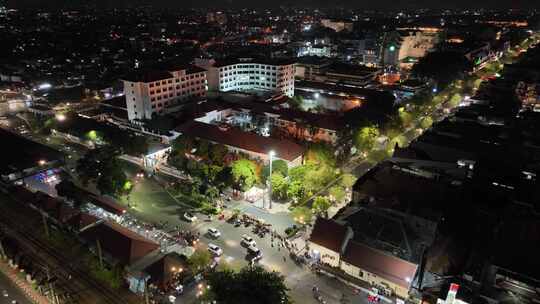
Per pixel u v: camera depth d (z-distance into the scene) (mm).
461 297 67938
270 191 103188
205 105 166000
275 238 91312
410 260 77938
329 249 80312
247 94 190750
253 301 62906
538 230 89562
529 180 111062
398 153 126562
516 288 72625
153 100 162125
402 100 198875
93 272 77875
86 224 89125
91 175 109562
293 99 188250
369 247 78312
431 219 86938
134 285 74562
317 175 108312
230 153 127438
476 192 104625
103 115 175750
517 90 198625
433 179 109375
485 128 147125
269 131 152500
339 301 72562
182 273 76188
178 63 190250
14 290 74750
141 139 132500
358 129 143250
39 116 177750
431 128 153125
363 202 99938
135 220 97312
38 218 96812
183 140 128625
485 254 82938
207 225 96438
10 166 118312
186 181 114875
